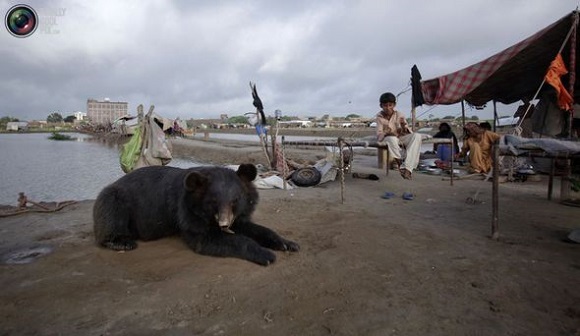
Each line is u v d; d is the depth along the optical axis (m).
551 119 11.08
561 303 2.99
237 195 4.11
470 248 4.32
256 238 4.50
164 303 3.08
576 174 6.82
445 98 12.04
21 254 4.38
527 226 5.27
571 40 8.35
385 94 9.98
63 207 6.97
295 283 3.42
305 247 4.45
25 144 43.66
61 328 2.73
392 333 2.59
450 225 5.36
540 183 9.55
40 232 5.30
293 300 3.10
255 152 23.20
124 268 3.88
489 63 10.63
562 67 8.43
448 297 3.12
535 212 6.14
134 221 4.71
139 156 8.23
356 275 3.59
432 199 7.36
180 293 3.26
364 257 4.07
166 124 8.61
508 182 9.72
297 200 7.47
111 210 4.49
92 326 2.75
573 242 4.47
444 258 4.01
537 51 9.66
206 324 2.76
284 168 9.10
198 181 4.01
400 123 10.04
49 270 3.85
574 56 8.40
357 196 7.85
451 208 6.54
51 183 14.02
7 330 2.71
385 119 10.10
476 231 5.03
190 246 4.30
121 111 122.62
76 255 4.30
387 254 4.15
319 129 55.72
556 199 7.28
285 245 4.30
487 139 10.58
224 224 3.83
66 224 5.77
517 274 3.55
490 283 3.37
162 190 4.66
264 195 8.12
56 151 31.72
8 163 21.36
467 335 2.56
